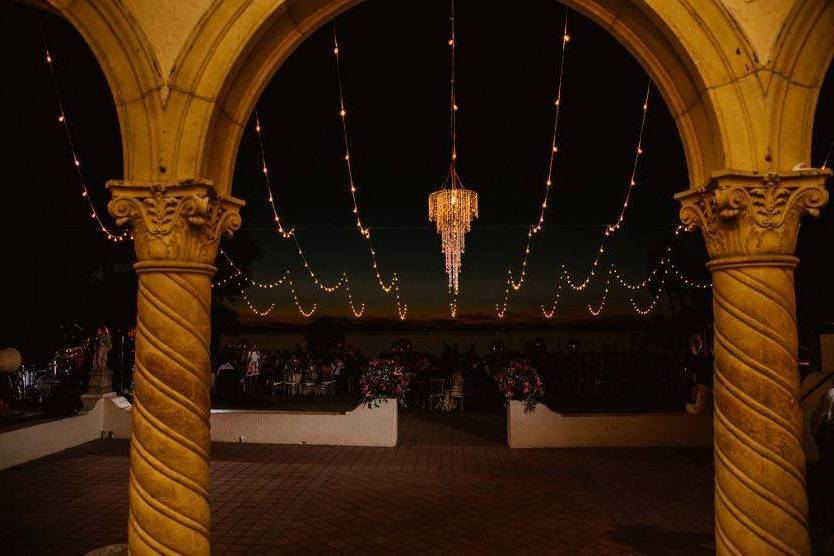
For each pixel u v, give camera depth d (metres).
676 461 8.04
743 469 3.27
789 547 3.19
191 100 3.52
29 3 3.82
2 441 7.46
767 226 3.35
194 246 3.52
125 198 3.45
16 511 5.75
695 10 3.49
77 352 15.41
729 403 3.36
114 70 3.56
